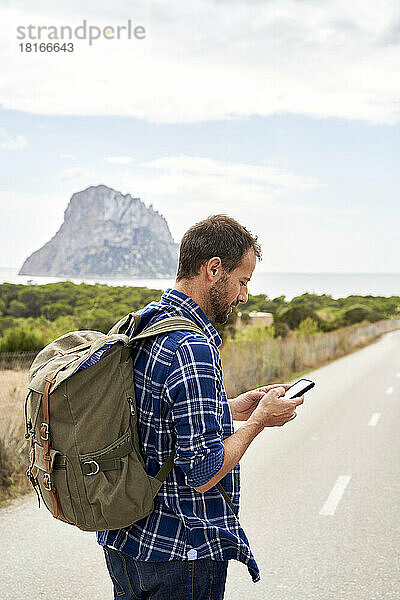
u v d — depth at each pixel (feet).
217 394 8.47
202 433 8.17
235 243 8.90
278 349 76.64
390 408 48.26
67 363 8.57
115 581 9.27
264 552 19.11
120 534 8.84
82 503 8.28
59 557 18.51
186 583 8.61
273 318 127.95
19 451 27.20
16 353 56.34
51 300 123.44
